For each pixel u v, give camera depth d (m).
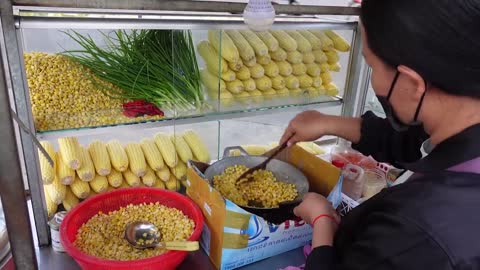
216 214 0.90
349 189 1.17
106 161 1.16
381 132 0.98
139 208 1.04
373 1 0.49
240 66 1.20
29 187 0.92
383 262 0.48
